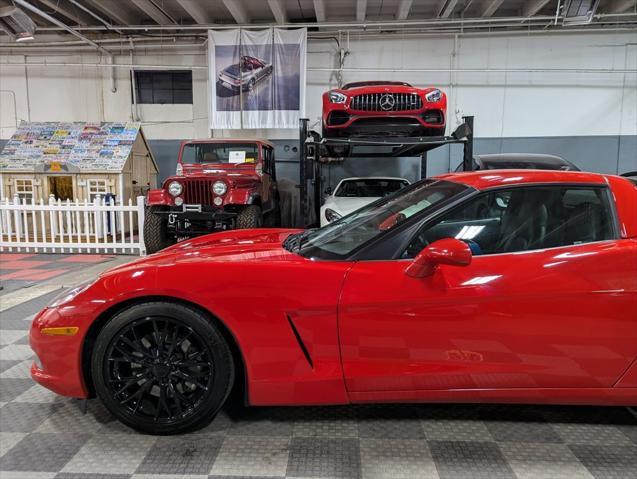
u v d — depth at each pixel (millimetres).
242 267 1820
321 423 1967
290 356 1768
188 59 10648
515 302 1704
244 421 1981
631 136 10164
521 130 10312
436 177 2338
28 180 8531
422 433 1896
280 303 1744
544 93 10180
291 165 10594
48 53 10828
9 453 1755
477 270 1734
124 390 1849
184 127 10836
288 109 9766
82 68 10797
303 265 1828
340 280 1764
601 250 1770
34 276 5254
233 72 9742
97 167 8477
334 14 10250
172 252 2287
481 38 10078
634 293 1706
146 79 10820
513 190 1912
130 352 1844
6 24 7383
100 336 1805
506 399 1811
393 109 5945
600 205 1885
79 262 6336
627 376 1760
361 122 6012
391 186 7180
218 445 1805
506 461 1709
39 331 1872
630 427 1950
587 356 1738
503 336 1722
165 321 1806
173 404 1864
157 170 10305
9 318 3484
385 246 1854
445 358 1748
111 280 1840
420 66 10258
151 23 10789
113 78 10758
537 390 1785
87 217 7078
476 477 1619
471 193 1906
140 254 7020
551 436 1878
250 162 7211
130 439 1852
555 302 1703
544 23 9641
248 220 6121
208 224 6262
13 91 10953
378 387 1789
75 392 1876
